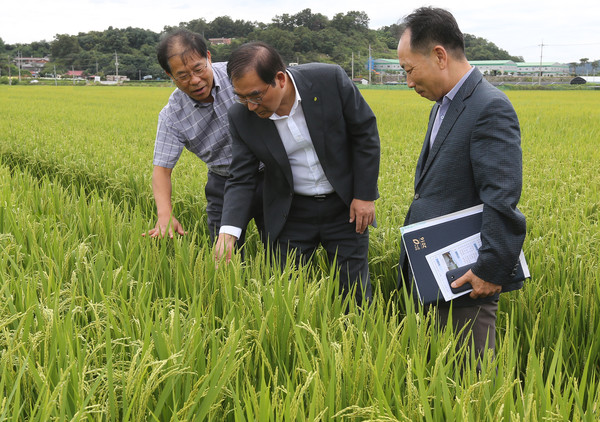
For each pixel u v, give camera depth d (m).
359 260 4.14
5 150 12.02
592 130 16.59
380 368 2.33
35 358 2.39
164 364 2.08
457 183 3.02
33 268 3.48
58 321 2.52
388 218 5.53
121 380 2.27
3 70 143.75
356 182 3.88
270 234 4.09
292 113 3.66
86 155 10.22
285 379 2.52
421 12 2.94
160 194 4.43
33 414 1.99
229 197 3.97
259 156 3.81
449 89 3.00
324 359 2.30
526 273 2.92
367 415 2.15
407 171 9.26
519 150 2.84
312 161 3.84
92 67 140.25
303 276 3.45
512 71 139.62
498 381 2.24
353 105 3.72
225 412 2.26
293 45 107.88
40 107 29.09
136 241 3.99
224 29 127.81
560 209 6.12
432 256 2.97
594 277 3.81
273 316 2.71
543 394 2.13
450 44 2.94
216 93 4.32
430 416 2.01
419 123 19.50
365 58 112.44
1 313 2.66
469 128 2.92
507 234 2.79
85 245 3.72
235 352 2.33
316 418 1.93
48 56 186.88
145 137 14.79
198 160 10.23
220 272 3.26
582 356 3.47
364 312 2.79
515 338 3.73
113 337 2.72
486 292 2.92
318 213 4.02
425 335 2.62
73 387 2.16
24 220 4.31
